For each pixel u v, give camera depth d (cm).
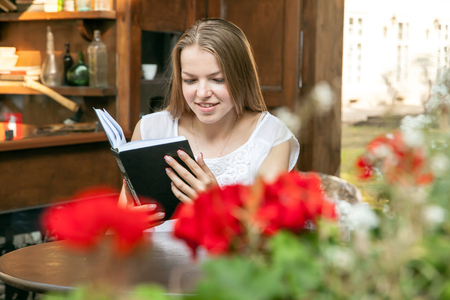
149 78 343
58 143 292
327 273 56
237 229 64
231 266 53
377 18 396
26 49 292
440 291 55
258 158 194
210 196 67
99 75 319
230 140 198
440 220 61
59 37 304
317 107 77
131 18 322
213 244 64
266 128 198
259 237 63
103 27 324
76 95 310
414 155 80
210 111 173
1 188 271
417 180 75
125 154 145
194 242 69
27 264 129
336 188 280
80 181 311
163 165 151
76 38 311
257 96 195
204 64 167
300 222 64
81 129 312
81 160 311
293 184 67
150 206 151
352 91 381
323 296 55
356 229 65
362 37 391
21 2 291
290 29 356
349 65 385
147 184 151
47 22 298
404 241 56
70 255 136
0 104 277
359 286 55
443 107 129
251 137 196
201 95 169
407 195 64
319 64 353
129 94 326
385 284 55
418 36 403
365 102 376
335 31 358
